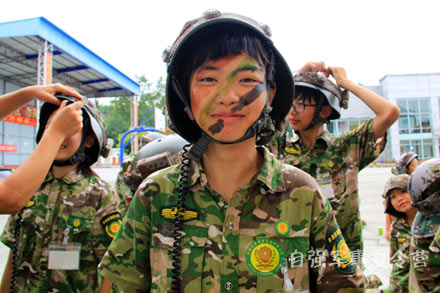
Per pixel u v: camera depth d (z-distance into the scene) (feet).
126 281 4.11
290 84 4.19
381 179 56.03
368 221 22.88
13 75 72.33
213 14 3.65
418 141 102.01
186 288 3.61
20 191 5.13
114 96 88.02
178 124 4.28
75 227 7.00
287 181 3.96
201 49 3.61
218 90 3.51
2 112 6.85
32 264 6.95
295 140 9.53
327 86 8.62
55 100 6.97
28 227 7.13
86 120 7.54
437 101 100.48
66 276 6.83
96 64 66.39
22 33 49.37
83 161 7.74
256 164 4.08
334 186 8.66
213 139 3.69
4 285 7.13
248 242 3.69
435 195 7.33
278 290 3.58
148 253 4.11
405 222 11.88
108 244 7.06
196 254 3.70
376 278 10.88
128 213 4.31
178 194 3.92
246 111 3.53
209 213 3.83
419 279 6.95
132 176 7.67
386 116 8.18
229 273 3.62
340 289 3.82
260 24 3.79
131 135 82.84
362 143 8.57
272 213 3.81
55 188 7.35
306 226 3.83
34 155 5.41
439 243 6.56
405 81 101.09
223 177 3.96
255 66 3.56
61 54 61.41
